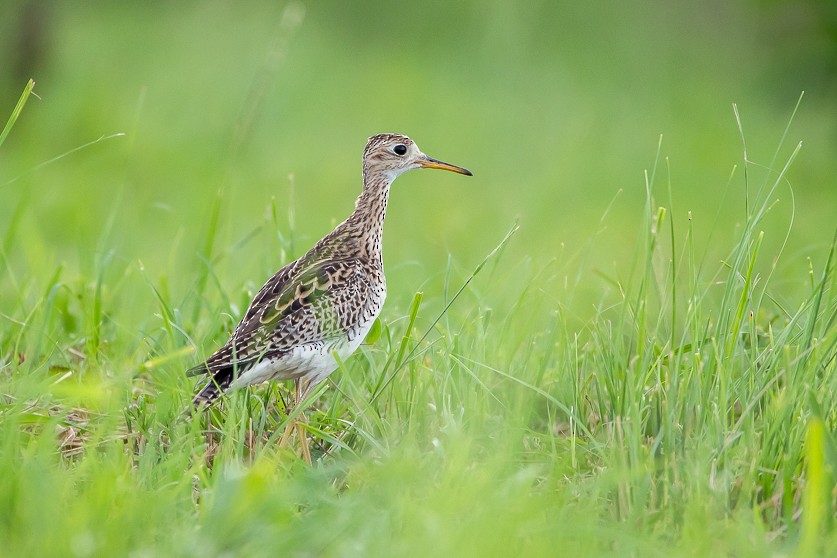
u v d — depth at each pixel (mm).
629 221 23703
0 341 11727
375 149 12000
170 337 10781
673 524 8406
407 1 48281
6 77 29484
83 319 12625
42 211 21891
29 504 7668
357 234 11672
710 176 28094
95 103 30766
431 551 7176
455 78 39500
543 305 13133
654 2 46438
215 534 7508
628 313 12352
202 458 8984
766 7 29516
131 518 7645
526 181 26109
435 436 9766
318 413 10461
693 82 38438
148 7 47438
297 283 10695
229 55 39594
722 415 9148
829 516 8188
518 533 7617
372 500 8336
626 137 31281
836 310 10172
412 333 12172
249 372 10273
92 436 9680
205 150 28281
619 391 9930
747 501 8438
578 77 39344
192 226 21406
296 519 8109
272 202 12883
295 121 32719
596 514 8312
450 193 25672
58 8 36906
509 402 10320
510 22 44312
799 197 25547
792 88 29219
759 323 12281
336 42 44062
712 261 19031
